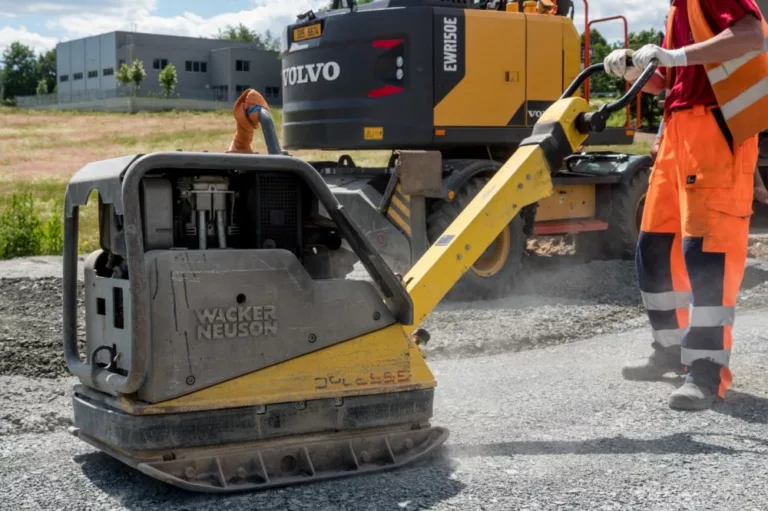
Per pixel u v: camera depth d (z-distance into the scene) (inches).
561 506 141.9
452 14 394.9
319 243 179.3
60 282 431.5
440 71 392.5
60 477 159.2
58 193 1243.8
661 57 199.5
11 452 175.9
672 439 179.6
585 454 169.8
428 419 169.6
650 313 233.5
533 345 286.0
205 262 147.6
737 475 157.1
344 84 394.3
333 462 157.4
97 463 167.0
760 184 243.8
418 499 145.2
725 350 209.0
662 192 226.1
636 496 146.6
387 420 163.5
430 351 270.7
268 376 152.1
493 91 405.7
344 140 395.5
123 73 3956.7
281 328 153.3
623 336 295.9
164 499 145.9
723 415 198.2
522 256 401.7
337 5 419.8
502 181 192.7
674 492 148.4
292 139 415.2
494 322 313.1
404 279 181.3
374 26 388.5
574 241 499.5
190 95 4234.7
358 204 366.9
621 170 467.8
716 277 208.5
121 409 148.2
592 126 199.9
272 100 4256.9
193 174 158.9
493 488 150.3
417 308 177.0
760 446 174.9
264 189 160.2
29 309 367.6
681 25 217.6
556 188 455.5
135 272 140.7
